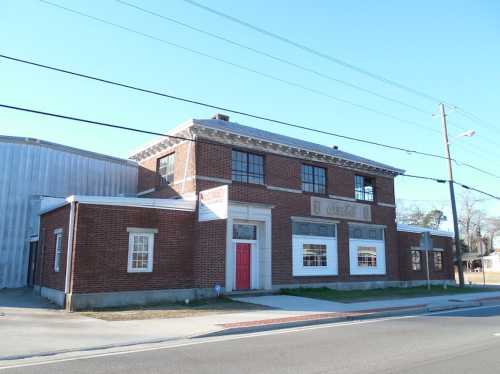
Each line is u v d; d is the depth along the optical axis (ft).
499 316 51.47
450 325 43.70
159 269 59.77
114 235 56.65
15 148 78.23
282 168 76.38
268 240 71.20
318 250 79.87
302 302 60.39
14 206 76.69
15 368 25.45
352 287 83.87
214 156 67.67
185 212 63.41
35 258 73.56
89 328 39.17
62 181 81.66
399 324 44.47
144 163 82.23
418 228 103.45
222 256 65.72
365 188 92.53
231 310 52.13
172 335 35.91
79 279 53.06
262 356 28.63
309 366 25.77
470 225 273.95
